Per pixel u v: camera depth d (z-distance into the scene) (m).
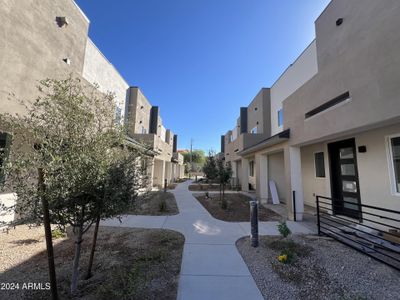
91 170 2.55
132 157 3.22
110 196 2.73
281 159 11.56
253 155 14.29
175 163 31.70
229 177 11.30
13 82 4.63
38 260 3.81
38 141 2.49
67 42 6.87
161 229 6.03
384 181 5.60
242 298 2.83
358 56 4.55
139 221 6.93
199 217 7.62
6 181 2.38
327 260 3.99
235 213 8.35
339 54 5.22
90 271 3.27
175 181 28.94
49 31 5.92
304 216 7.80
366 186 6.18
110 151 2.95
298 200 7.31
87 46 10.80
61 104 2.64
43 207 2.40
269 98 15.88
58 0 6.38
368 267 3.72
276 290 3.02
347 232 5.39
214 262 3.91
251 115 18.91
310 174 9.34
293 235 5.55
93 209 2.81
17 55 4.75
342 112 4.99
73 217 2.77
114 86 14.05
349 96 4.81
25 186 2.42
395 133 5.34
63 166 2.36
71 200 2.57
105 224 6.47
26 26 5.04
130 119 3.92
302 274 3.48
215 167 12.61
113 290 2.73
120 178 2.87
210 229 6.10
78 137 2.64
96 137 2.80
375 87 4.07
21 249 4.27
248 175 16.28
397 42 3.62
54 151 2.47
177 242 4.94
